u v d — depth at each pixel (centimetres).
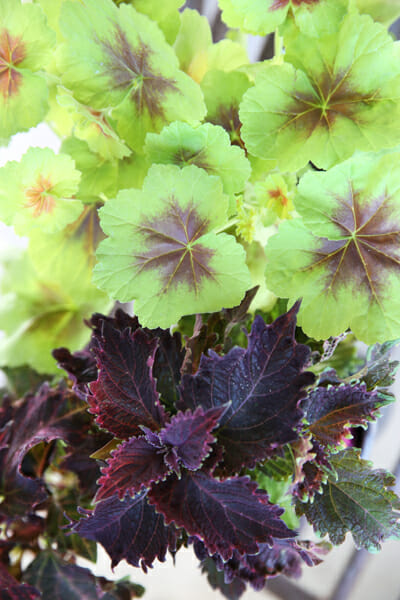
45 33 32
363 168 32
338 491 35
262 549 37
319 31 33
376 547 34
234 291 34
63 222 36
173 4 33
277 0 33
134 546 33
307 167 39
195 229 33
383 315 34
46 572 37
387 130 32
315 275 34
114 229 33
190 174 32
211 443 34
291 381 32
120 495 32
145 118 34
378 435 47
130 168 37
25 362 45
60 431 38
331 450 35
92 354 37
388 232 33
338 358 42
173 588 48
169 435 32
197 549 35
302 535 47
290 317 32
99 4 31
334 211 33
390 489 36
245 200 38
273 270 34
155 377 36
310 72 33
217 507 33
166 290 34
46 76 34
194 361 36
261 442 33
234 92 36
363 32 32
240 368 33
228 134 34
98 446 37
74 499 39
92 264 41
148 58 32
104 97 33
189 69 37
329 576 49
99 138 36
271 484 37
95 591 37
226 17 35
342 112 33
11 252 46
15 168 33
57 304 46
